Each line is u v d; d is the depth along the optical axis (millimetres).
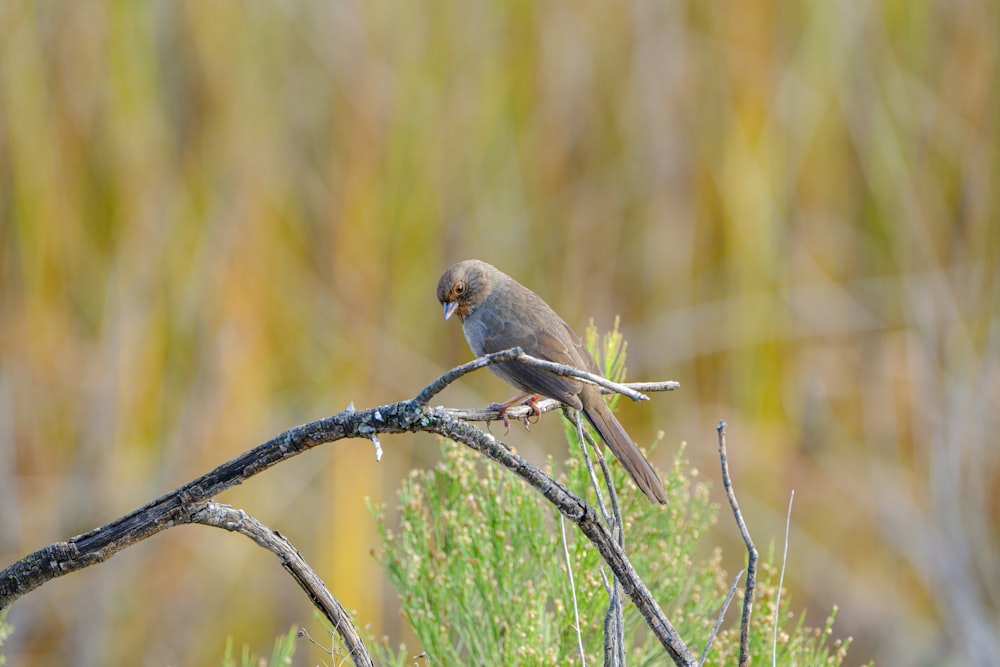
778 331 13930
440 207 14164
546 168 14414
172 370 13320
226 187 13609
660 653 6559
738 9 14281
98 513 12805
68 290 13539
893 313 14102
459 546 6691
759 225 14000
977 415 13445
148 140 13656
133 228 13438
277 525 13172
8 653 12062
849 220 14438
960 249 14195
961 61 14320
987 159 14141
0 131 13289
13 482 12789
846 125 14414
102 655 12234
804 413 14039
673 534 6891
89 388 13156
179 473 12961
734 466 13539
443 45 14391
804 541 13156
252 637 12562
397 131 14016
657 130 14289
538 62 14484
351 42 14102
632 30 14414
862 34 14359
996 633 12398
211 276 13367
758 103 14148
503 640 6535
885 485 13438
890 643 12461
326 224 13883
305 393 13562
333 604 5426
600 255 14266
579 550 6535
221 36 13844
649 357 13906
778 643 6547
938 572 12680
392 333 13852
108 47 13531
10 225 13359
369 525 12461
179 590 12836
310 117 14062
